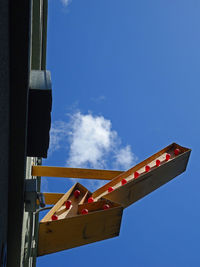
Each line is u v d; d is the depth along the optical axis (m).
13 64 3.17
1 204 3.74
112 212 4.95
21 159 3.85
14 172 3.97
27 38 3.06
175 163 6.47
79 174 7.24
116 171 7.18
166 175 6.46
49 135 4.15
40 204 4.64
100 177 7.18
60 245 4.94
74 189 6.17
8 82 3.23
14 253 4.99
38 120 4.01
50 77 4.06
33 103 3.88
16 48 3.09
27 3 2.90
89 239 5.06
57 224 4.71
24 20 2.97
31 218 10.77
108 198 5.66
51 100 3.88
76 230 4.89
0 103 3.11
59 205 5.57
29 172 8.05
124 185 5.76
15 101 3.40
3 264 4.20
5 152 3.57
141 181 6.00
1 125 3.24
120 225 5.16
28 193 4.47
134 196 6.08
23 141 3.70
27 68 3.21
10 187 4.14
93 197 6.02
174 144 7.04
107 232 5.12
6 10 2.83
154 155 6.79
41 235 4.75
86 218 4.83
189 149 6.66
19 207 4.37
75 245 5.03
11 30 3.01
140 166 6.64
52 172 7.33
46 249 4.91
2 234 4.03
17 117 3.51
